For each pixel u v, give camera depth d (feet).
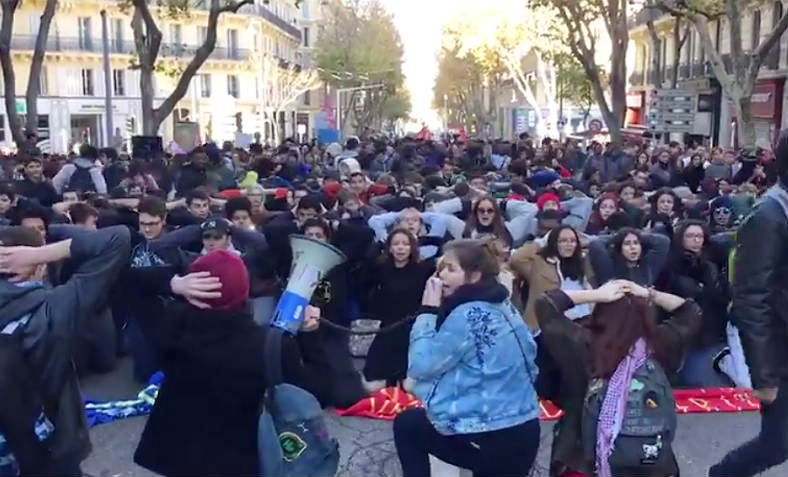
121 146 115.03
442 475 14.40
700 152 61.41
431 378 12.70
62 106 159.94
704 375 24.53
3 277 10.85
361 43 224.74
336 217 28.68
